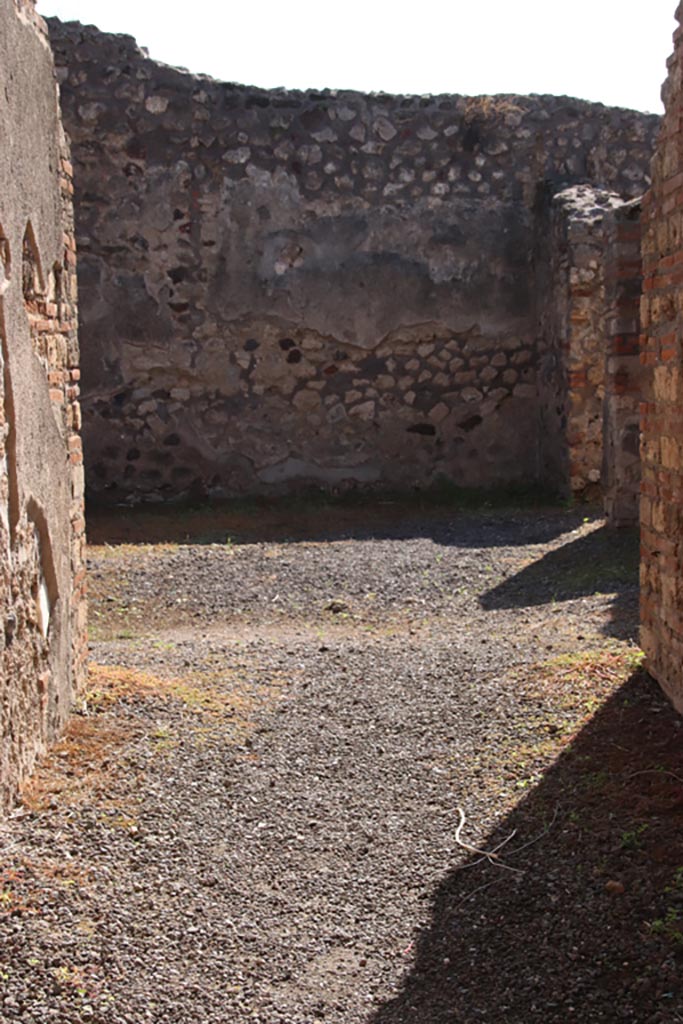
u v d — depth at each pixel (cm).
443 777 416
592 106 1160
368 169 1123
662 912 305
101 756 418
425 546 877
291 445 1137
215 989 282
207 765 422
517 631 616
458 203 1141
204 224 1095
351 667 561
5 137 361
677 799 368
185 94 1080
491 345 1160
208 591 756
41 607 408
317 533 952
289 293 1118
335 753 443
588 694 473
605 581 716
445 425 1161
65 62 1053
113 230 1077
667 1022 256
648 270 473
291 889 337
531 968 288
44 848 341
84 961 286
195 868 344
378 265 1133
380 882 342
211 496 1124
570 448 1042
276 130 1105
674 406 438
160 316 1095
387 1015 273
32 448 393
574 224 1020
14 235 371
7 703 357
